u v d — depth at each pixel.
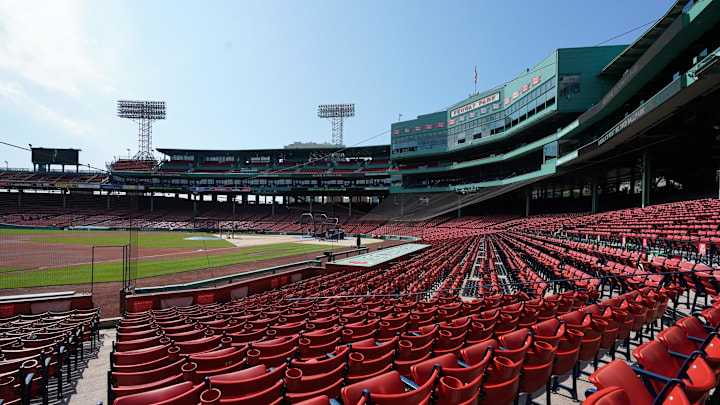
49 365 4.49
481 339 4.82
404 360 3.91
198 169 69.56
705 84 14.23
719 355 2.64
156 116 69.94
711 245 9.76
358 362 3.41
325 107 69.44
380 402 2.12
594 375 2.15
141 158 69.88
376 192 62.84
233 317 7.75
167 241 40.09
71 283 16.16
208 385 2.79
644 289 6.32
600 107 24.62
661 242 12.98
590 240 18.86
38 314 10.47
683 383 2.00
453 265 15.67
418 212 57.12
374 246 36.41
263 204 71.75
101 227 56.03
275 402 2.80
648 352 2.65
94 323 8.12
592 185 36.78
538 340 3.41
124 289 10.77
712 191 25.84
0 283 16.20
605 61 31.09
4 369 4.27
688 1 17.95
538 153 39.91
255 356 3.85
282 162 70.00
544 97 34.38
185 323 7.48
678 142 23.92
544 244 18.00
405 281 11.64
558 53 32.16
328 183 65.56
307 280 14.46
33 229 54.06
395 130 57.38
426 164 56.28
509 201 49.91
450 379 2.49
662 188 31.62
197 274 18.97
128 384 3.58
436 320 6.11
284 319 6.70
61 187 60.97
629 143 24.00
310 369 3.34
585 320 4.19
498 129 43.59
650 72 19.53
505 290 10.25
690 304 7.07
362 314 6.69
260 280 14.04
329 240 45.59
